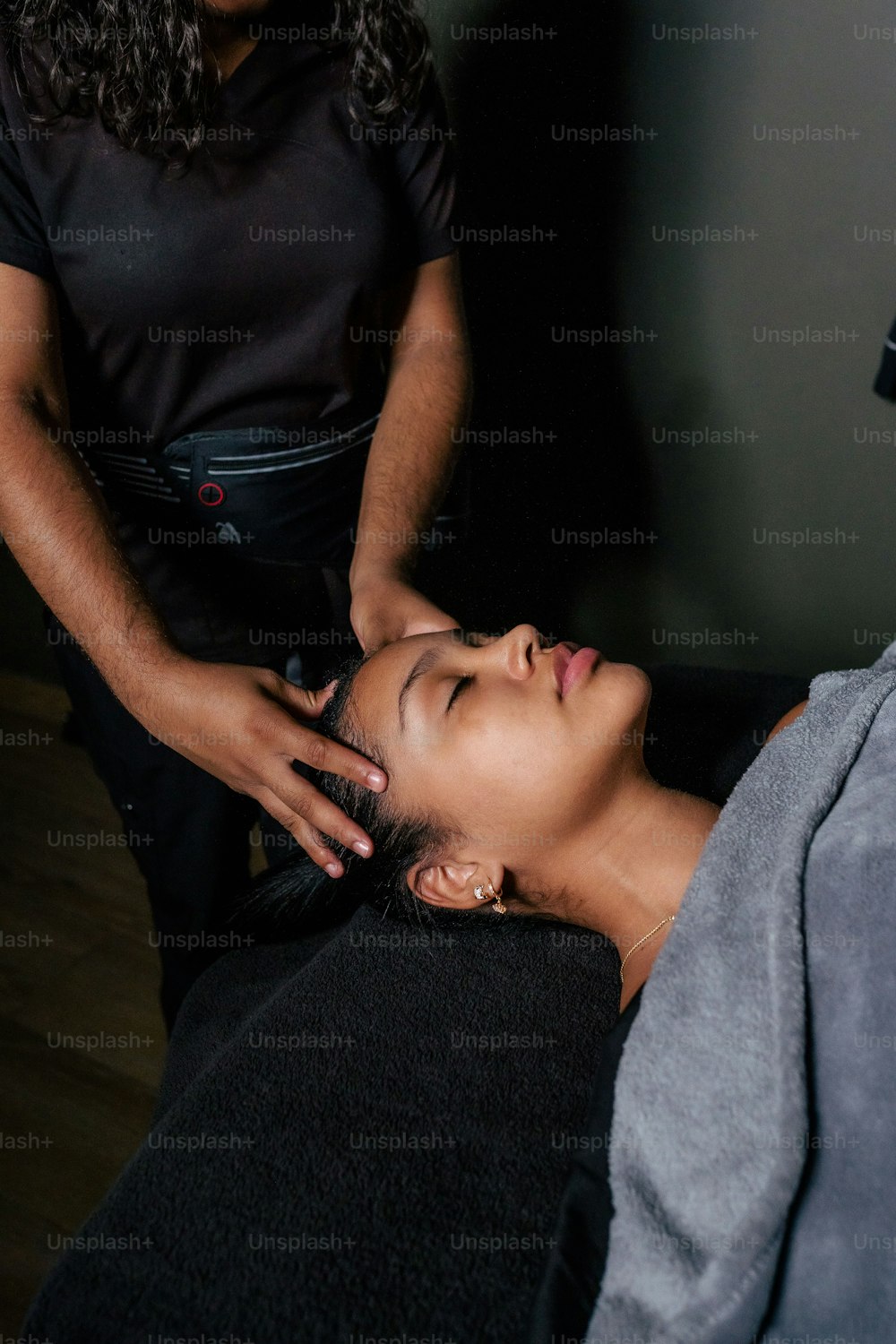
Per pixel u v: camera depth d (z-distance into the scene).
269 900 1.12
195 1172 0.83
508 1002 0.99
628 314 1.50
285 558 1.17
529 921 1.06
